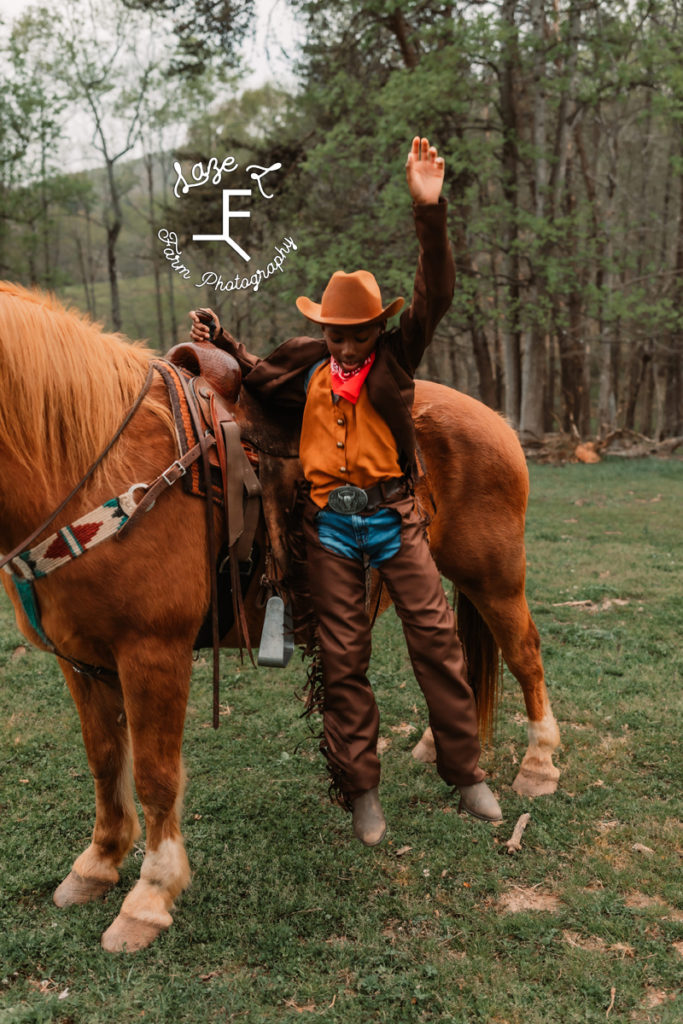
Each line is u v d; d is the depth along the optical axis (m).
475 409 3.25
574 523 10.33
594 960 2.37
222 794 3.43
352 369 2.35
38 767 3.69
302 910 2.65
